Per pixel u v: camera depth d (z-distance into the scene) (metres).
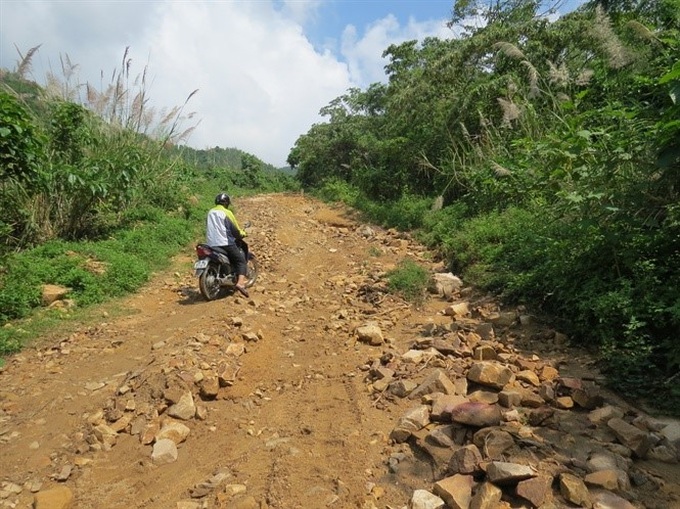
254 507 2.66
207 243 7.15
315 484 2.82
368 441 3.22
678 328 3.97
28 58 9.27
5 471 3.20
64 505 2.83
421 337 5.09
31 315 6.07
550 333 4.76
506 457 2.77
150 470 3.18
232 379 4.28
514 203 8.46
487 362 3.89
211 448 3.40
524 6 12.87
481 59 12.40
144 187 11.34
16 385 4.47
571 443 2.95
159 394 3.99
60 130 9.08
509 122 9.34
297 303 6.81
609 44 6.13
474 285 6.55
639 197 4.55
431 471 2.85
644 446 2.88
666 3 7.58
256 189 26.69
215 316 6.07
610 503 2.39
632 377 3.73
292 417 3.71
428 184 13.71
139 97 10.88
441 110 12.76
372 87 22.05
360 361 4.64
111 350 5.26
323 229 13.00
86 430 3.66
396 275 7.07
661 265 4.48
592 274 4.88
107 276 7.33
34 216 8.23
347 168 22.92
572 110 8.09
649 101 6.07
